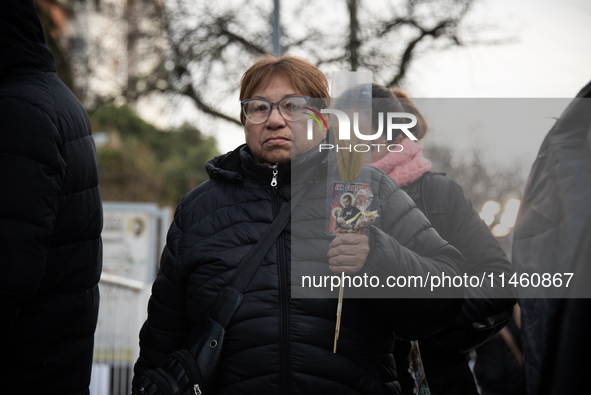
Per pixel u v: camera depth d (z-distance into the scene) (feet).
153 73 35.42
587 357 4.57
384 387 5.50
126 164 59.26
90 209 6.22
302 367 5.23
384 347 5.67
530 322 4.85
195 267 5.86
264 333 5.30
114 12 38.01
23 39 5.96
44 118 5.49
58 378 5.84
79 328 6.07
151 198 60.08
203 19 33.42
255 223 5.80
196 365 5.25
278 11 23.06
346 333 5.38
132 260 23.62
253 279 5.48
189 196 6.40
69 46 40.88
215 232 5.89
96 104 38.24
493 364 9.64
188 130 36.17
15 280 5.07
